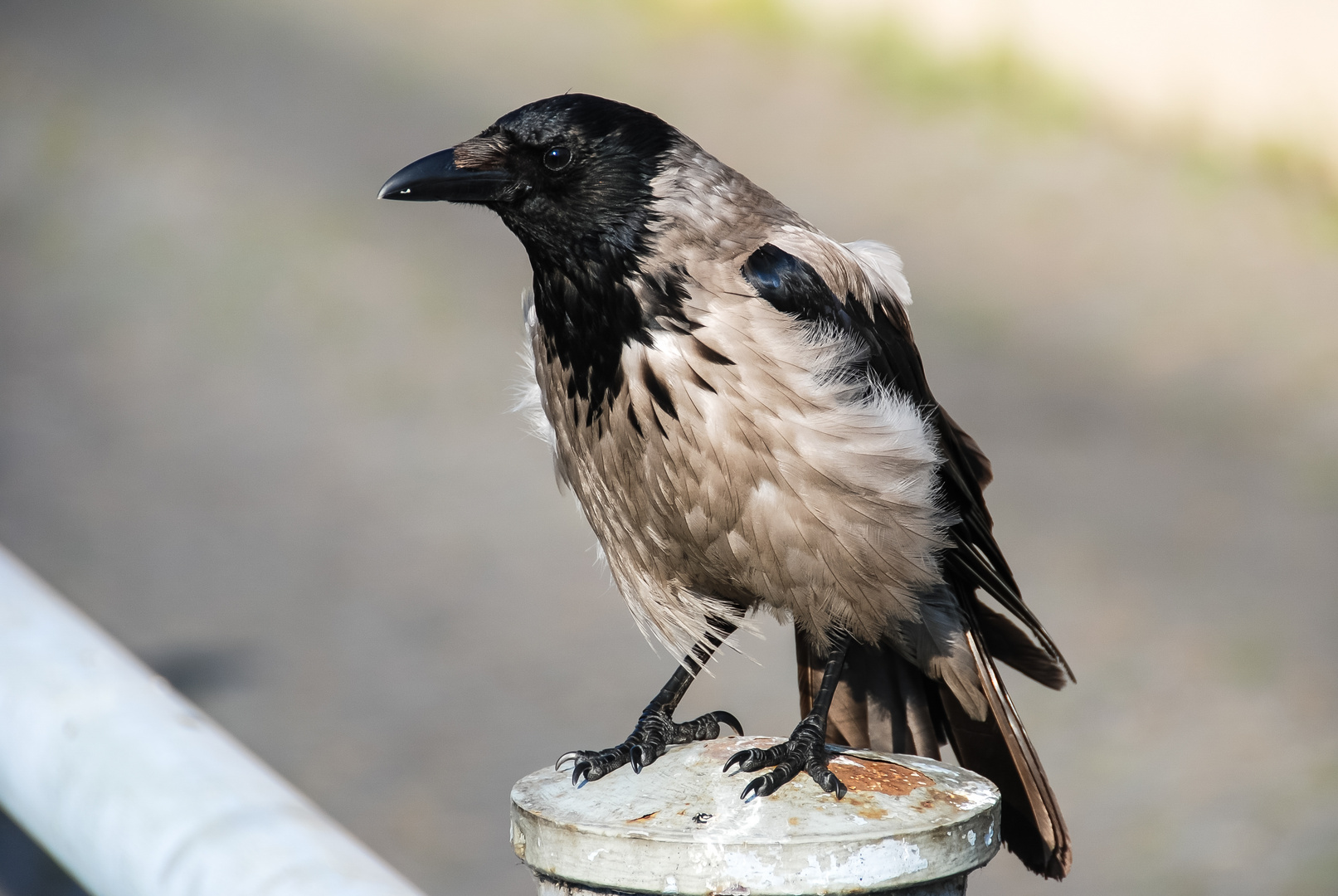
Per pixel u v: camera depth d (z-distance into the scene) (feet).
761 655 33.17
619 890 7.75
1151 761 28.50
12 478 42.19
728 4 84.23
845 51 79.61
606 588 36.14
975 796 8.19
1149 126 68.85
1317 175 63.41
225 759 9.81
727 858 7.59
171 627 33.53
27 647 11.32
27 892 16.10
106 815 9.71
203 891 8.73
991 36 74.84
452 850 24.77
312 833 8.92
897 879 7.64
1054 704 30.94
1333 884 24.21
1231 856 24.84
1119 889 24.49
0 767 11.22
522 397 17.01
